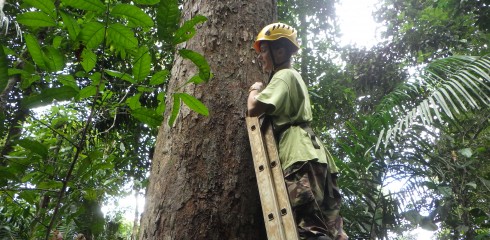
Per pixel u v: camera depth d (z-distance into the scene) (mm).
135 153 6082
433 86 3070
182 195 1821
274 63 2221
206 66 1369
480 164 5039
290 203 1748
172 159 1924
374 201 3324
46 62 1312
